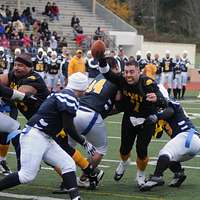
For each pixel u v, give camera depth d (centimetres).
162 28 11131
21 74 1277
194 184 1395
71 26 5972
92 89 1305
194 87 5697
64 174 1089
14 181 1073
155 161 1706
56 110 1082
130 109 1291
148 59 4238
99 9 6519
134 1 10700
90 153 1102
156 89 1271
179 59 4272
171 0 11238
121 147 1350
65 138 1220
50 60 3969
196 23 10950
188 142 1274
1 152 1452
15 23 5178
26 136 1080
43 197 1222
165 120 1311
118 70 1305
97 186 1346
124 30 6506
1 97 1241
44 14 5984
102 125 1285
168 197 1244
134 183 1390
